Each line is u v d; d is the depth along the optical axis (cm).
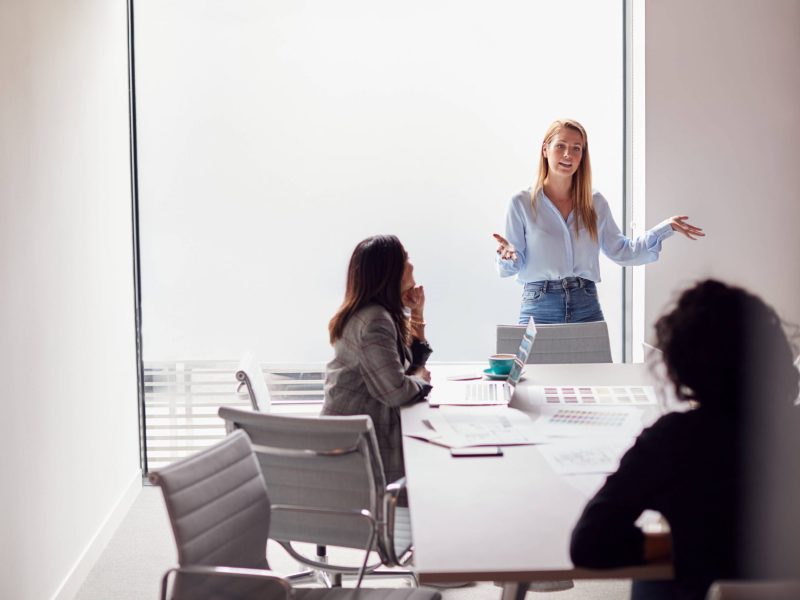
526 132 505
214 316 509
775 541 166
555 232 456
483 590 359
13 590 287
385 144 503
